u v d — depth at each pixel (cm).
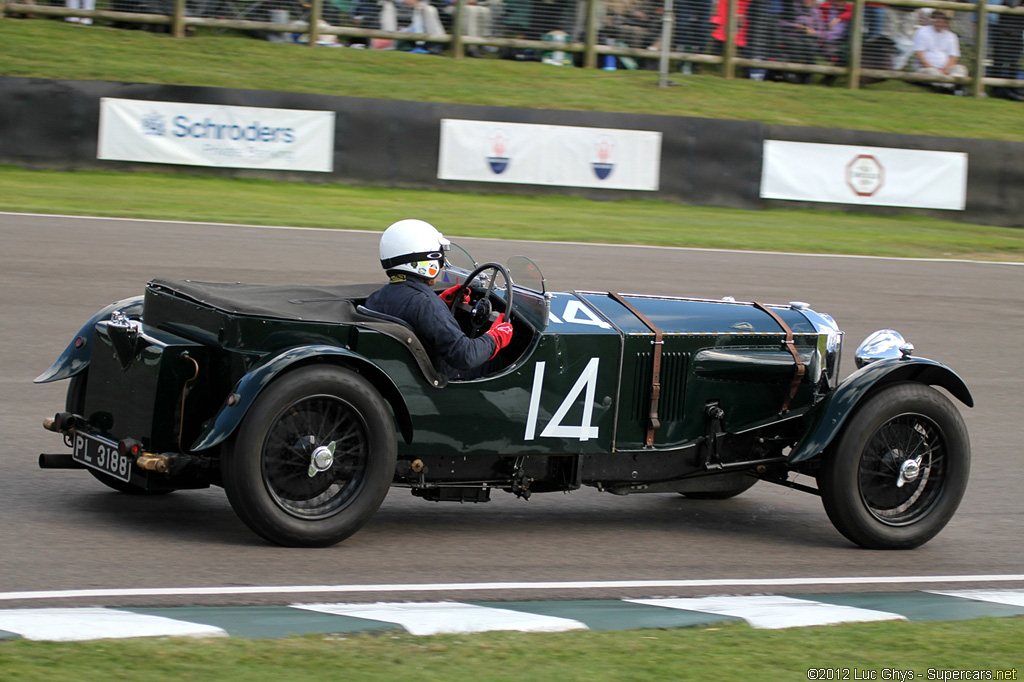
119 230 2314
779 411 995
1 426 1151
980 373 1689
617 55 4319
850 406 912
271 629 630
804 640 658
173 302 900
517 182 3206
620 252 2450
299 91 3681
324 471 820
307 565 789
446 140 3169
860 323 1945
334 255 2209
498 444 888
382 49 4188
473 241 2433
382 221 2662
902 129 3978
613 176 3244
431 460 888
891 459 936
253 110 3100
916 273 2483
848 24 4394
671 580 819
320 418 815
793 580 835
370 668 570
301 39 4162
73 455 923
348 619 657
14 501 912
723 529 988
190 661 565
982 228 3309
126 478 839
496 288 971
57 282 1839
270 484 808
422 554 842
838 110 4106
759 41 4372
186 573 755
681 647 631
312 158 3136
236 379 829
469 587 764
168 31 4112
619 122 3231
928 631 688
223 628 627
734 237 2778
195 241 2255
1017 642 673
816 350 1004
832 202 3331
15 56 3666
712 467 971
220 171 3106
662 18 4300
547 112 3203
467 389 871
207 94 3080
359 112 3142
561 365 902
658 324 952
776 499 1112
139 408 844
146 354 841
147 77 3653
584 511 1020
